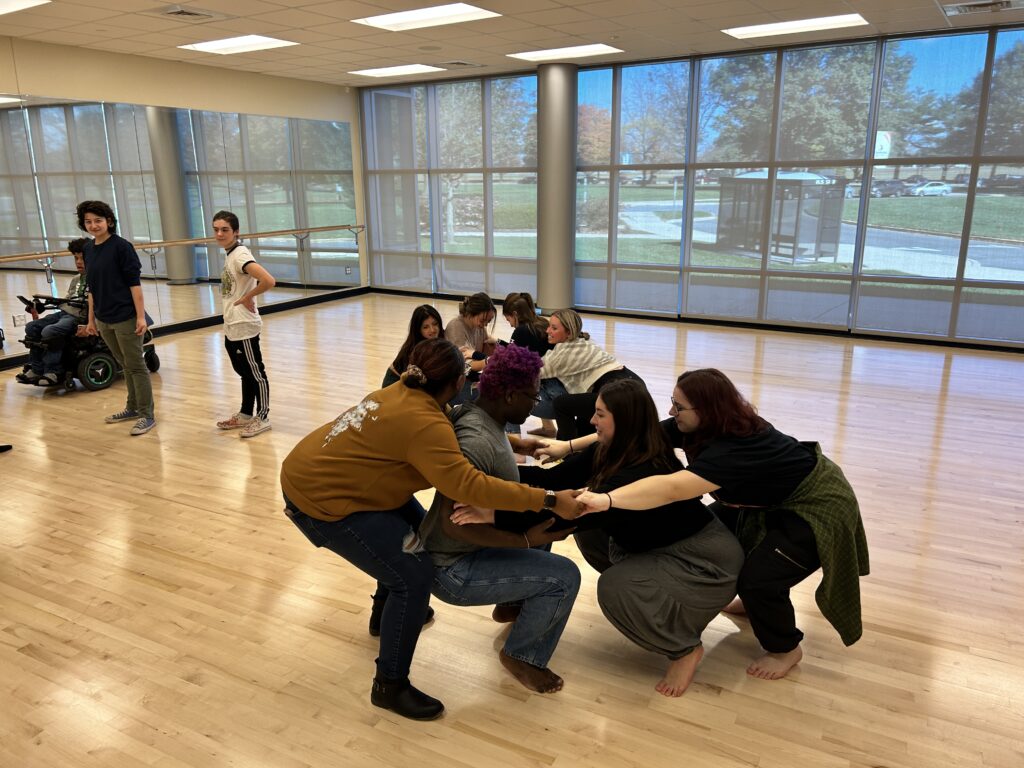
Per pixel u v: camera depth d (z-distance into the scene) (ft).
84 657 8.36
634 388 7.27
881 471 13.84
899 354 23.88
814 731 7.16
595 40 24.06
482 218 33.96
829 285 26.99
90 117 24.45
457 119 33.32
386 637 7.21
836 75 25.35
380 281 37.42
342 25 20.86
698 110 28.14
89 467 14.24
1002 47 22.70
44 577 10.14
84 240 19.06
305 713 7.44
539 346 14.19
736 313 29.01
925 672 8.09
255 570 10.35
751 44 25.25
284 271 32.42
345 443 6.79
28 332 19.27
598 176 30.81
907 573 10.17
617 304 31.65
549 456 8.91
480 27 21.68
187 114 27.48
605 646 8.61
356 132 35.73
